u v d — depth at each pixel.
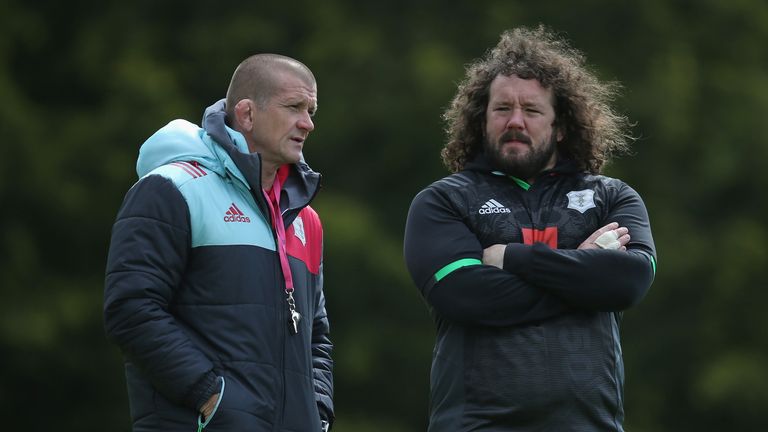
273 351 17.73
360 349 61.53
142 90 63.75
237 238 17.86
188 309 17.67
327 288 61.53
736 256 65.69
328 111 64.75
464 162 20.02
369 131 65.06
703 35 71.44
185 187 17.77
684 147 67.56
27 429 64.00
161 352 17.05
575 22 68.38
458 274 18.23
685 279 66.44
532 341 18.02
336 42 65.62
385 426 62.00
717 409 65.06
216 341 17.50
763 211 68.94
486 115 19.42
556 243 18.61
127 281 17.20
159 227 17.47
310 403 18.08
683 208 67.81
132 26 67.94
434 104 63.94
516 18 67.12
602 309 18.19
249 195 18.08
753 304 66.00
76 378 63.09
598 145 19.94
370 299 62.44
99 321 63.47
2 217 63.62
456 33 67.31
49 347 61.66
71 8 69.00
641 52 68.31
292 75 18.56
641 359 66.50
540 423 17.88
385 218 65.25
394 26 67.25
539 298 18.12
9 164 63.06
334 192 64.31
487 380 18.00
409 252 18.80
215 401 17.17
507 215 18.67
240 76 18.67
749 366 64.19
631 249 18.64
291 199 18.70
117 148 64.31
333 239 60.59
